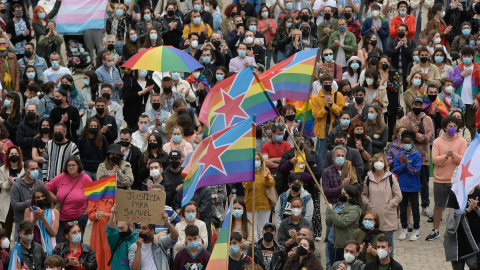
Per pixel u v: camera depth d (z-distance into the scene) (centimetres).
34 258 3956
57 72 5947
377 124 4953
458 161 4691
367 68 5784
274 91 4212
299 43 6412
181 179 4478
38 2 7144
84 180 4431
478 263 4253
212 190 4484
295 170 4572
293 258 3797
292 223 4191
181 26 6606
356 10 6981
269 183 4456
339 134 4619
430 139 4934
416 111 4956
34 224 4181
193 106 5638
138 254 3941
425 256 4578
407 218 4831
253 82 3991
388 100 5684
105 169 4591
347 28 6494
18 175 4628
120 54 6356
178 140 4791
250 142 3419
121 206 3775
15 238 4419
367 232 4041
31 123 5138
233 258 3853
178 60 5153
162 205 3756
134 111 5631
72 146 4753
